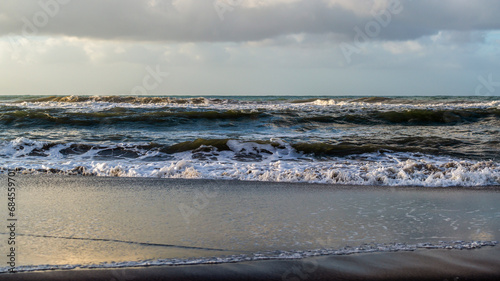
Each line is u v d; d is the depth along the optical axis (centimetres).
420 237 454
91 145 1161
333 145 1124
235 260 378
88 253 394
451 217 539
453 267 367
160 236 450
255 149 1115
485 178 781
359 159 1026
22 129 1606
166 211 561
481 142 1246
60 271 346
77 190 701
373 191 707
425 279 342
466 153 1085
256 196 661
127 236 449
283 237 450
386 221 518
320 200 634
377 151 1087
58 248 408
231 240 439
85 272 344
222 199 638
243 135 1455
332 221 516
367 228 487
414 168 859
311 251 406
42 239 436
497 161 993
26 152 1114
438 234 466
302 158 1044
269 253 399
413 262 378
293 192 693
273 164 934
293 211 566
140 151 1124
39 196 652
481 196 668
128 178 824
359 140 1295
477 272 356
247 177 825
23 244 419
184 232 466
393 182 776
